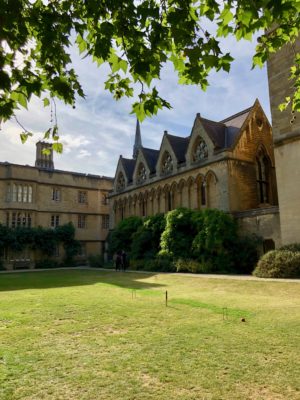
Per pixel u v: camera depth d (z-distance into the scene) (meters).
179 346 6.57
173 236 25.73
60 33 4.17
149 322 8.52
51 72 4.31
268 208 22.31
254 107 28.45
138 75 4.35
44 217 40.03
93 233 44.12
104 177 46.28
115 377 5.20
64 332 7.75
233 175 25.98
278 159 20.95
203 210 25.34
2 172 37.06
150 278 20.64
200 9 4.19
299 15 4.52
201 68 4.18
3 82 3.49
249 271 22.27
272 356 5.93
